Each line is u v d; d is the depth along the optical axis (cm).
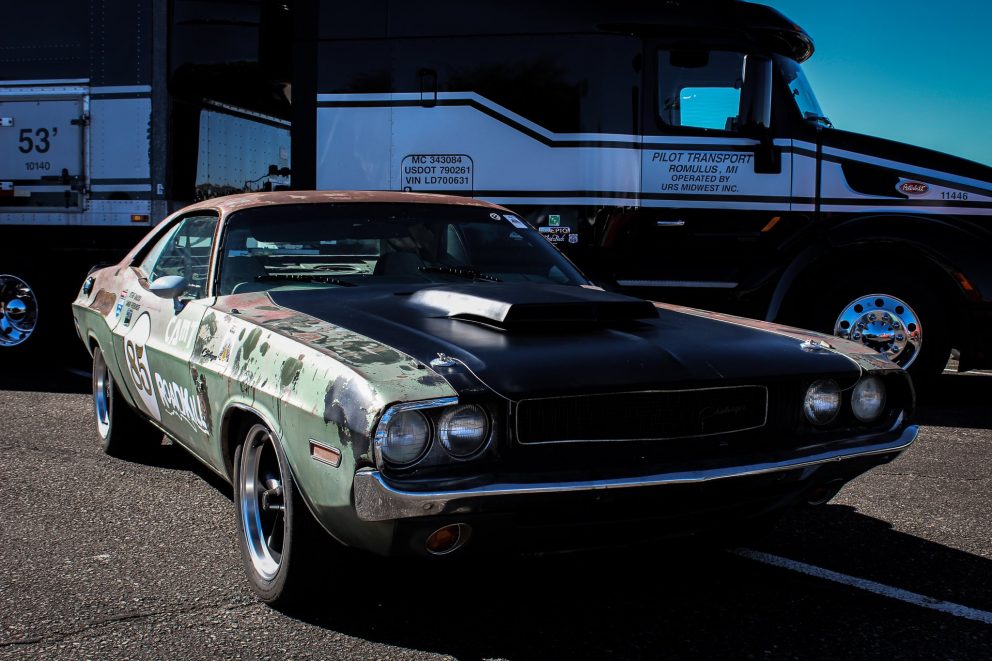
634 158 739
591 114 737
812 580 356
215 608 320
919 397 777
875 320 743
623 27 734
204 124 809
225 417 338
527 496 264
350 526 271
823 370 314
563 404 276
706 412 295
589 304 333
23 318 867
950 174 726
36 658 281
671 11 734
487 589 342
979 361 727
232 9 803
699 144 737
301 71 772
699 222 740
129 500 447
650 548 388
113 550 377
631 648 295
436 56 754
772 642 300
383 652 289
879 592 344
